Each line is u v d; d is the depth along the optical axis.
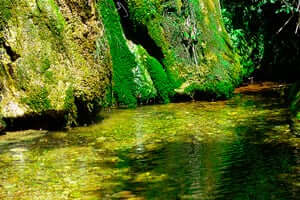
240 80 10.92
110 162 4.92
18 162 4.98
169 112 7.86
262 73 12.31
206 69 9.62
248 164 4.68
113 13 9.10
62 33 6.55
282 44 12.39
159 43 9.34
